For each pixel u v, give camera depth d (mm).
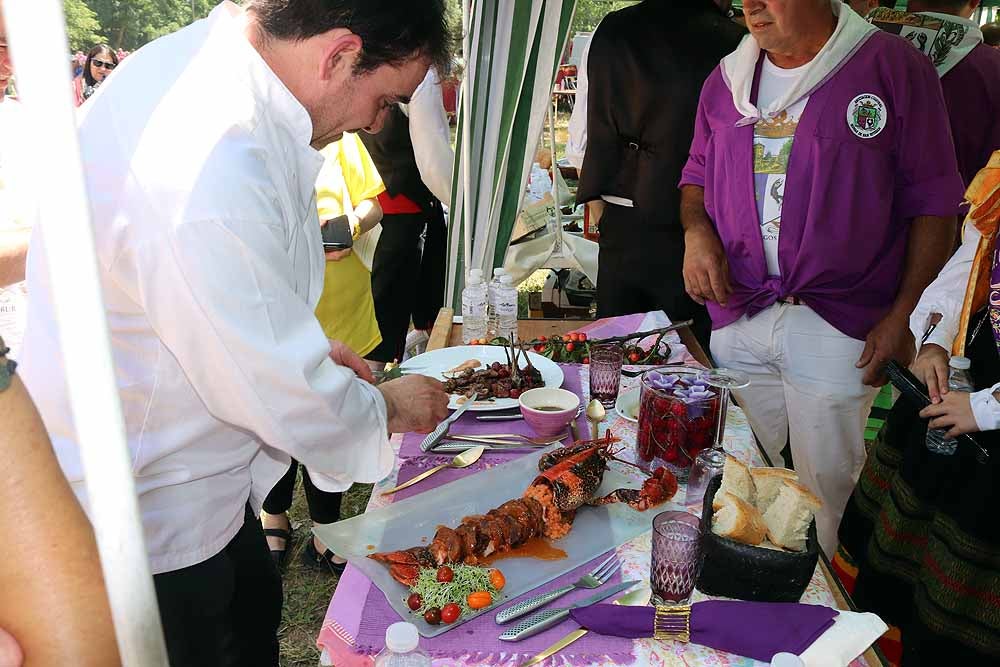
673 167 3281
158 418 1285
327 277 3264
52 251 521
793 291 2555
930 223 2455
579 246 4801
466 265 3402
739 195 2568
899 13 3314
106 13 10055
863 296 2537
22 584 677
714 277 2623
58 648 678
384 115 1459
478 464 1747
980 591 1849
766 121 2502
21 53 498
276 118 1290
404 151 3930
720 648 1183
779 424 2857
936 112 2396
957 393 1861
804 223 2469
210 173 1145
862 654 1182
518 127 3271
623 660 1166
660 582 1254
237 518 1511
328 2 1222
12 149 1700
